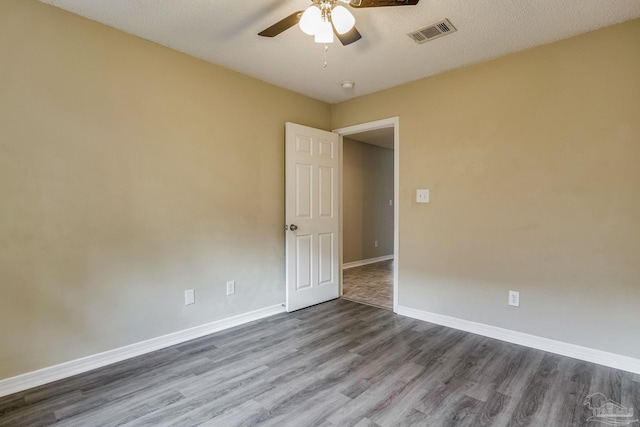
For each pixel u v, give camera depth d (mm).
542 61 2582
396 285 3504
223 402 1911
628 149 2256
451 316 3109
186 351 2580
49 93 2105
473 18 2211
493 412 1823
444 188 3125
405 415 1794
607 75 2322
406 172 3391
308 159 3648
